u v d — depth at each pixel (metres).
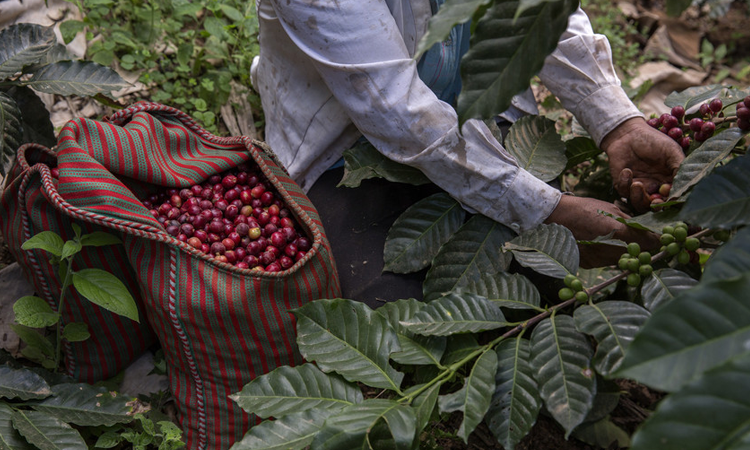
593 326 1.52
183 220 1.87
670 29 3.65
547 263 1.74
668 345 0.99
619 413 1.86
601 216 1.85
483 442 1.85
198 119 2.65
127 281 1.88
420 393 1.58
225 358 1.74
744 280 0.97
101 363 1.90
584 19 2.12
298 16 1.70
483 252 1.95
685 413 0.90
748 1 3.77
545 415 1.88
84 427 1.77
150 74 2.70
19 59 2.03
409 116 1.77
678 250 1.62
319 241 1.79
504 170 1.86
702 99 2.13
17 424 1.58
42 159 1.90
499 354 1.63
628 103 2.06
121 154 1.78
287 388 1.61
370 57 1.72
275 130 2.23
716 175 1.29
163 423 1.72
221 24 2.78
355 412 1.47
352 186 1.97
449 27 1.02
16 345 1.95
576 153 2.31
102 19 2.81
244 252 1.84
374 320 1.68
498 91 1.17
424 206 2.02
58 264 1.77
